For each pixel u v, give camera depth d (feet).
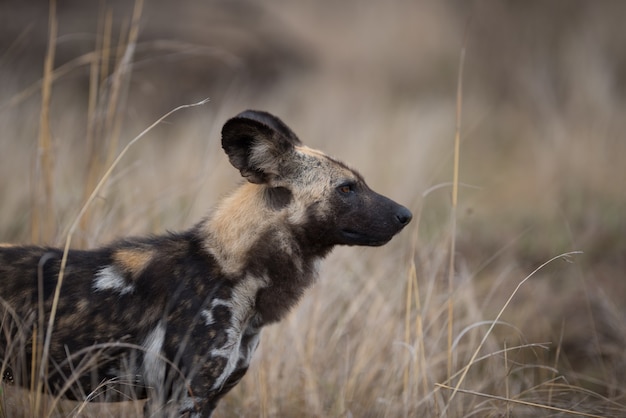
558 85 88.07
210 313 26.81
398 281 41.73
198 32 95.35
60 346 26.12
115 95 38.86
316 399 33.60
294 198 28.55
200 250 27.73
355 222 28.94
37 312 25.96
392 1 126.52
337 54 115.34
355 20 127.75
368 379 35.45
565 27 101.24
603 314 43.57
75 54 84.84
